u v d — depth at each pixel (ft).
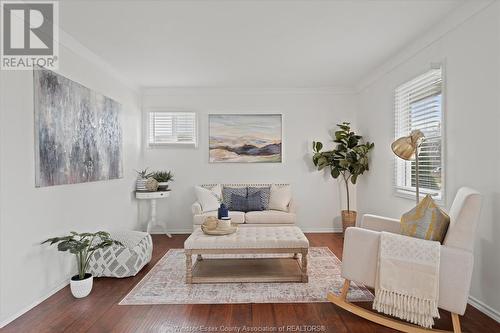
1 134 7.36
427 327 6.84
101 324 7.38
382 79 14.01
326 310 8.07
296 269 10.74
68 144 9.95
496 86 7.50
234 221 14.75
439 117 10.08
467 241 6.66
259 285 9.66
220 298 8.75
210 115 17.47
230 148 17.48
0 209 7.32
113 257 10.26
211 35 10.21
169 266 11.52
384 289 7.25
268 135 17.52
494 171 7.57
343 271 8.07
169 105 17.40
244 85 16.72
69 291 9.31
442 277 6.72
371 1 8.18
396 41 10.84
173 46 11.12
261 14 8.82
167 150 17.43
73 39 10.28
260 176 17.52
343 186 17.58
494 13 7.52
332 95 17.51
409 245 7.07
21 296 7.93
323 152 16.62
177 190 17.44
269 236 10.21
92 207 11.60
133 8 8.38
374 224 9.56
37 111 8.47
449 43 9.23
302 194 17.53
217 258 12.15
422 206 7.55
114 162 13.48
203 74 14.62
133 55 11.96
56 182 9.30
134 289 9.40
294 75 14.96
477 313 7.80
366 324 7.39
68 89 9.98
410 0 8.15
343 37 10.47
